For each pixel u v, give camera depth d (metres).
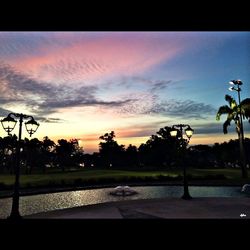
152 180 25.55
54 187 20.98
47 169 78.44
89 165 88.69
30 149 61.09
